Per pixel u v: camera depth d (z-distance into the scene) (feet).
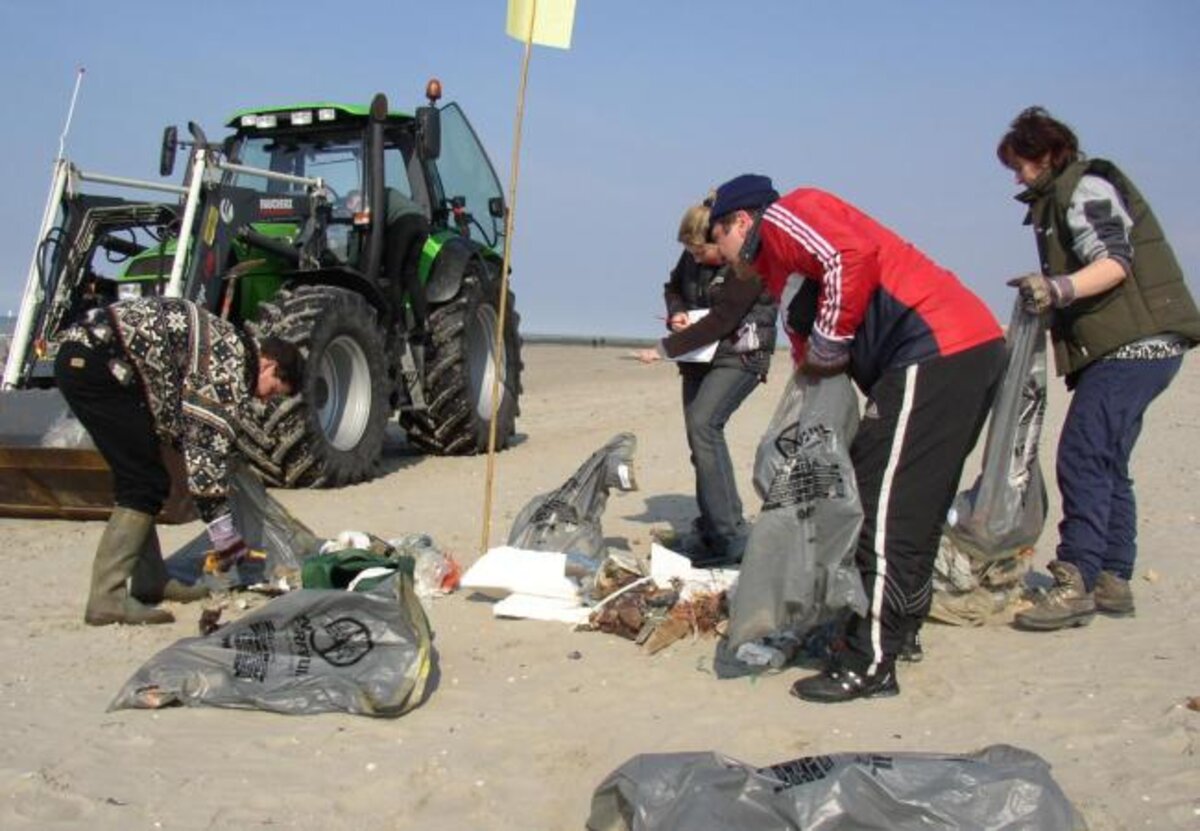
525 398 57.47
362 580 15.43
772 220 14.24
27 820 11.00
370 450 30.94
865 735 13.00
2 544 23.22
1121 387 16.14
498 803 11.45
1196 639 16.22
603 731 13.23
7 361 27.91
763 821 9.94
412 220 33.88
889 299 14.03
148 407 17.04
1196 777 11.66
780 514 14.08
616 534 23.67
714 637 16.49
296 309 29.07
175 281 27.73
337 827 10.98
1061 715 13.44
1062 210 15.99
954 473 14.10
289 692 13.85
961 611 16.97
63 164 28.63
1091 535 16.56
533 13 21.12
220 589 18.22
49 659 15.78
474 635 16.88
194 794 11.57
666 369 79.46
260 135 34.50
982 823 9.89
